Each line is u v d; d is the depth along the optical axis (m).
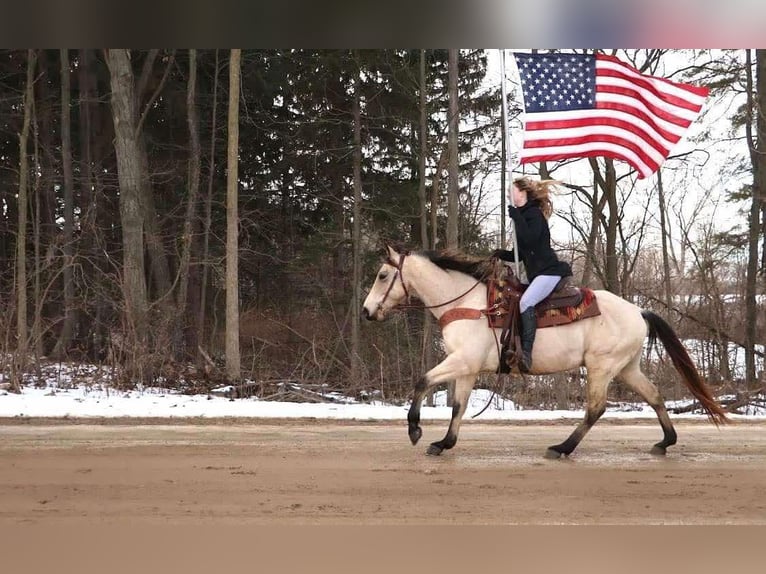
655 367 13.12
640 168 8.39
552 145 8.40
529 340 6.59
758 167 14.98
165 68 19.20
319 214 21.28
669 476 6.08
